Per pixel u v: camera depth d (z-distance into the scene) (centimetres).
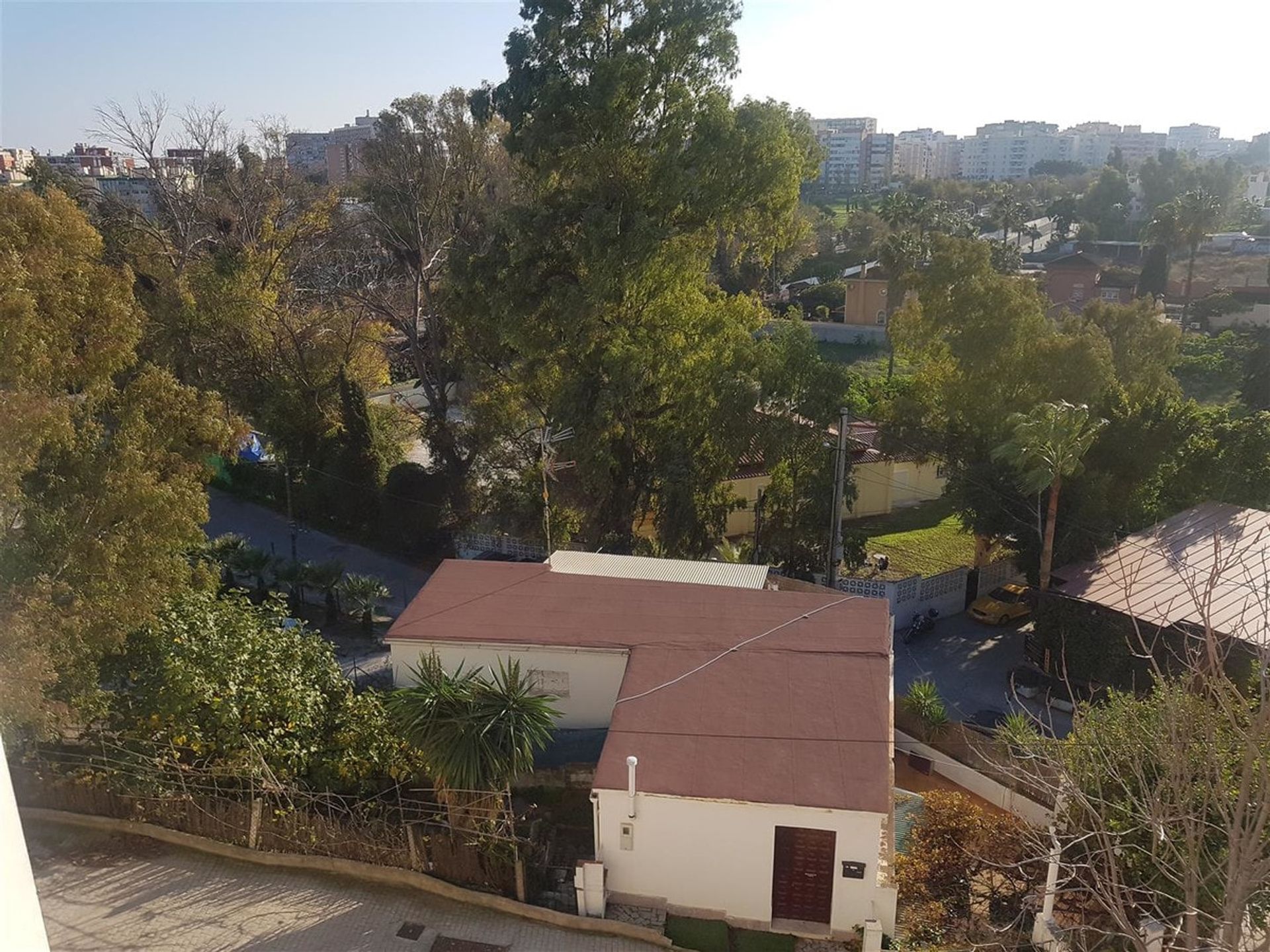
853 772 1407
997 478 2955
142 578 1627
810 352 3006
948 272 3083
